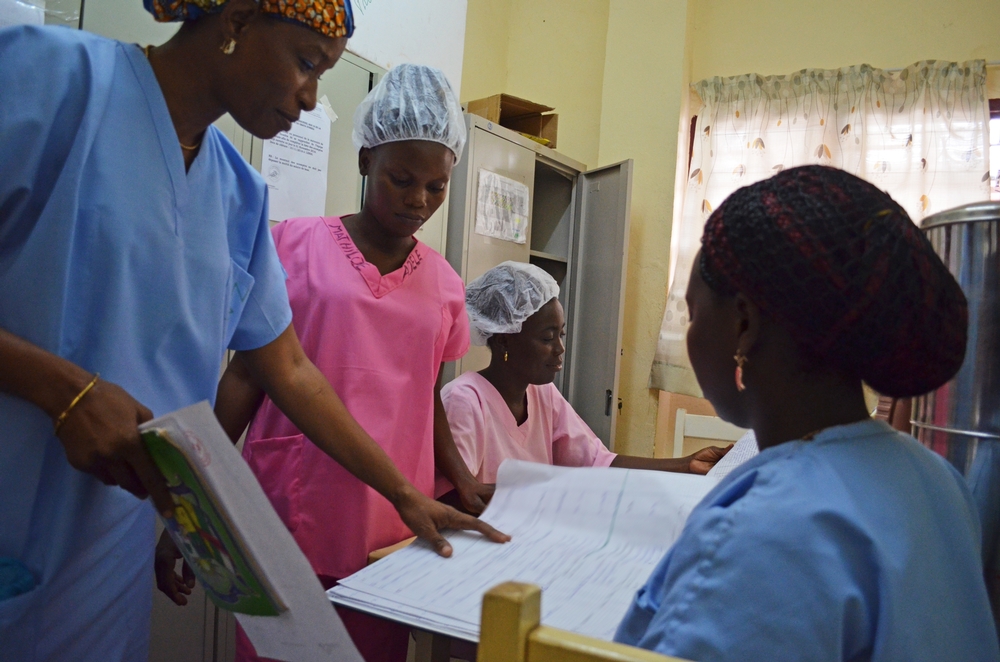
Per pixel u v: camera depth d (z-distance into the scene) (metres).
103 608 0.80
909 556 0.45
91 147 0.71
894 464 0.50
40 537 0.72
